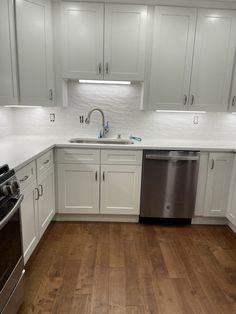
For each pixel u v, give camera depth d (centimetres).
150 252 230
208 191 272
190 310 167
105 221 287
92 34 258
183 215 279
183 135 313
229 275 202
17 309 154
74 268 204
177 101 276
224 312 166
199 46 264
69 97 301
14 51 232
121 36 260
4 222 124
